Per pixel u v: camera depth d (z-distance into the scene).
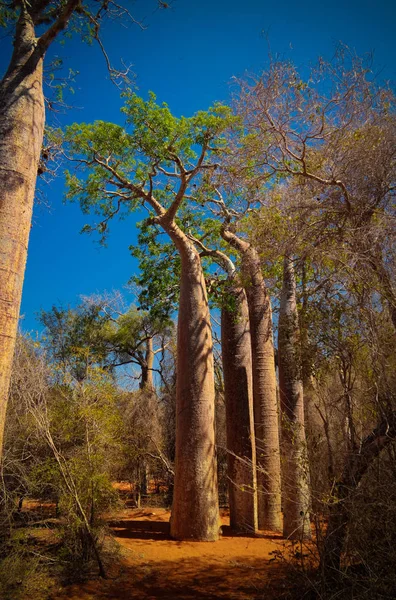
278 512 12.48
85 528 8.34
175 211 12.64
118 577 7.86
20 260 5.68
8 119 6.07
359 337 6.45
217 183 11.95
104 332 23.56
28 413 9.29
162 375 22.56
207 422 11.78
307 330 7.29
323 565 5.43
